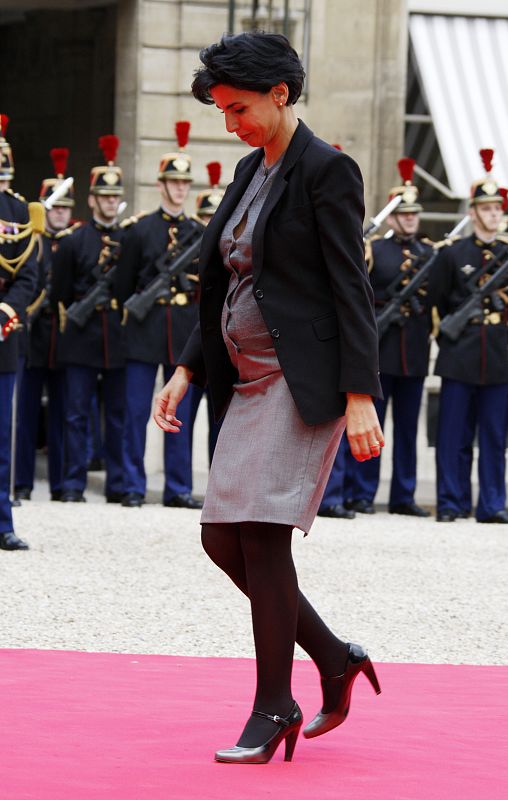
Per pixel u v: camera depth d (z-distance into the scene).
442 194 43.94
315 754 11.71
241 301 11.52
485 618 19.44
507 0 44.19
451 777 11.09
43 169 50.50
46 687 13.99
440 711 13.64
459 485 32.69
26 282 23.06
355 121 43.28
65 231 33.91
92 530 26.84
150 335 31.81
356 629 18.36
